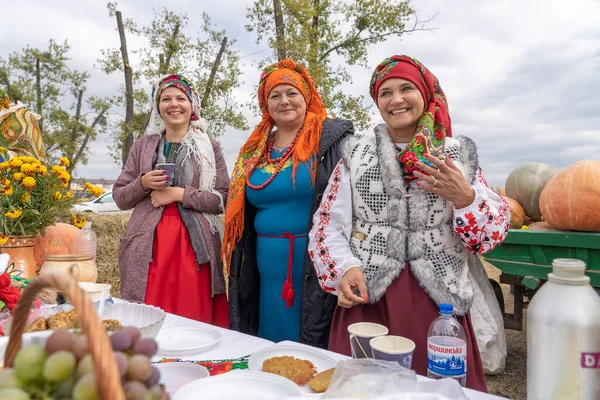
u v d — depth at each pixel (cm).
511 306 525
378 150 195
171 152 304
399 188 186
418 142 182
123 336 71
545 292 96
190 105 307
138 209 296
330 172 247
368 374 102
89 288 197
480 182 182
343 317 193
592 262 324
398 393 96
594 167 359
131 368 67
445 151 187
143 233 285
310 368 131
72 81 2366
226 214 275
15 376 61
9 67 2270
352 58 1344
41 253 301
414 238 182
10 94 2219
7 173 267
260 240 263
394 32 1334
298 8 1140
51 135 2181
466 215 170
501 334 355
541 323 94
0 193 258
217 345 161
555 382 92
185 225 288
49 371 60
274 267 254
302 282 240
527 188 484
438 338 146
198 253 283
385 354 126
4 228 254
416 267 180
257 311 278
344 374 104
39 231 272
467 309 178
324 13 1298
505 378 359
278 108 261
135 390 65
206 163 301
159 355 150
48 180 275
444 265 182
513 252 369
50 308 168
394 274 182
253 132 284
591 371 90
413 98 185
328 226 201
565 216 356
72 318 148
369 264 188
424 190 183
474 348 183
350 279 183
